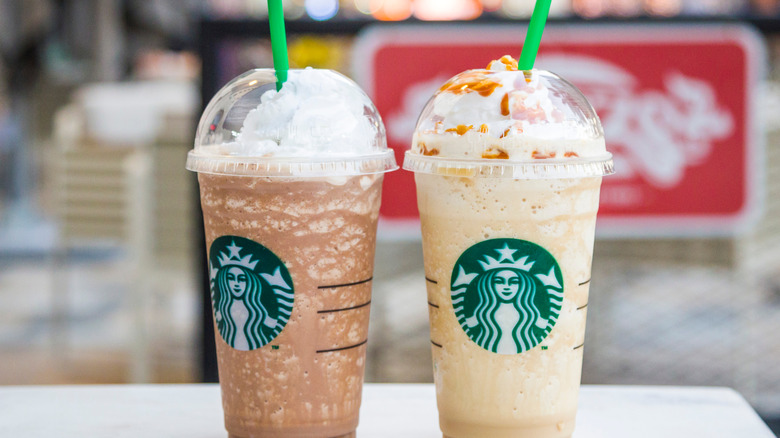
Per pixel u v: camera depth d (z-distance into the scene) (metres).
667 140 2.39
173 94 3.84
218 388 1.42
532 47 1.07
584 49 2.34
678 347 2.89
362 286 1.10
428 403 1.36
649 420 1.27
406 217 2.39
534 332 1.04
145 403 1.34
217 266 1.08
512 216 1.02
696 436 1.21
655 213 2.42
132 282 2.90
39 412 1.29
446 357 1.08
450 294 1.06
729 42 2.33
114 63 5.95
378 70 2.35
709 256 2.58
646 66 2.35
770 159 2.50
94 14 5.78
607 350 2.88
